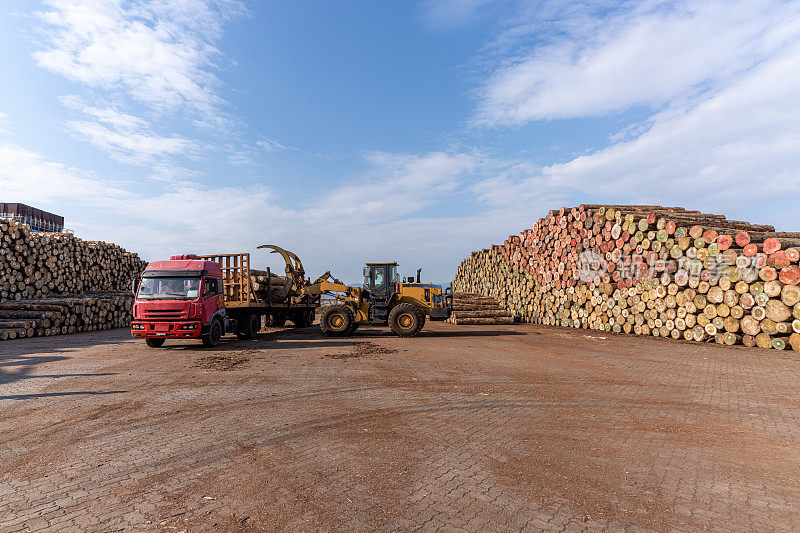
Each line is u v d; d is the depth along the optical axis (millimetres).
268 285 15828
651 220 14477
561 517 3043
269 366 9242
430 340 14211
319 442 4586
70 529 2857
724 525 2967
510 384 7531
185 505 3188
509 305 24281
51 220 32062
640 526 2936
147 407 5969
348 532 2807
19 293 17609
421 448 4422
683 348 11898
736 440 4734
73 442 4586
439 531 2828
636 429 5105
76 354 10992
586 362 9820
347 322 15375
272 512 3080
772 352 10969
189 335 11695
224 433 4859
